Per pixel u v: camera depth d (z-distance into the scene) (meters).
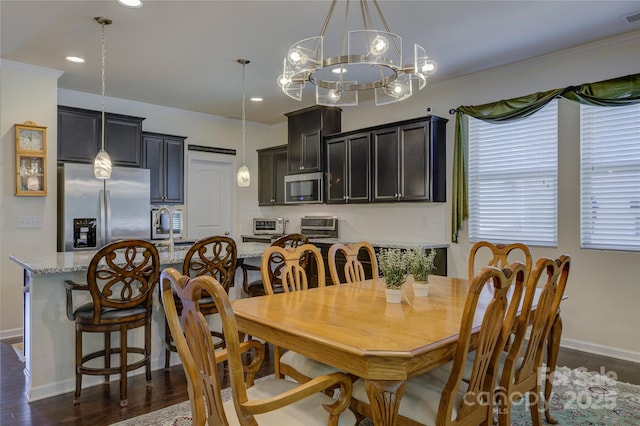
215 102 5.59
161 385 2.91
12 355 3.51
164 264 3.18
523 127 4.11
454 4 2.94
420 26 3.29
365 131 5.09
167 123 5.91
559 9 3.01
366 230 5.56
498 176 4.29
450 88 4.66
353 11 3.04
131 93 5.16
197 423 1.47
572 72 3.77
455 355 1.52
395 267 2.24
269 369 3.21
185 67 4.23
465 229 4.50
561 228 3.84
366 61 2.34
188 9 3.03
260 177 6.90
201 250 2.98
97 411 2.52
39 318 2.73
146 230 5.00
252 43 3.64
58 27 3.31
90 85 4.82
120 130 5.04
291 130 6.11
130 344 3.10
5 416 2.46
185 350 1.47
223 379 2.99
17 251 4.10
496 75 4.27
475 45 3.66
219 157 6.48
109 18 3.17
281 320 1.86
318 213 6.27
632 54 3.44
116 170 4.75
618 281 3.51
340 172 5.42
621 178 3.53
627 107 3.49
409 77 2.77
